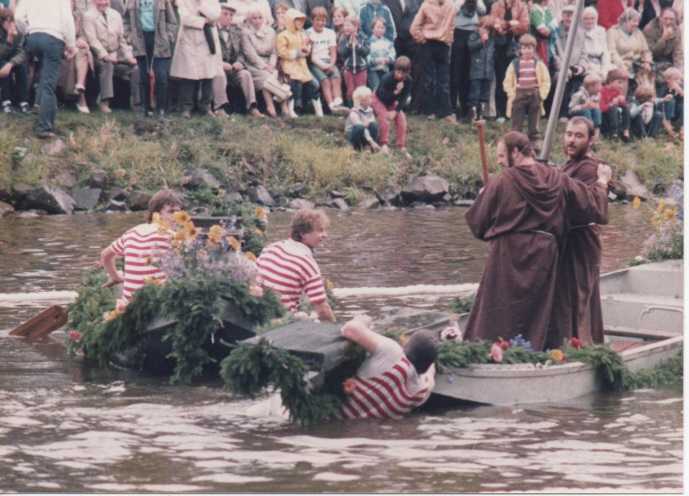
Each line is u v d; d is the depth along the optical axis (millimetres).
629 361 21453
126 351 22609
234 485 16172
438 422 19062
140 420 19219
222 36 49281
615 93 55125
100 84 46906
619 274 25625
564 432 18625
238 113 50250
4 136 43250
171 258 22422
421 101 53719
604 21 56406
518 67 52312
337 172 47562
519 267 21547
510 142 21812
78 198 43438
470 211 21906
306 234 22578
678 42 57781
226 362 18906
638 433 18625
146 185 44562
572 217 21859
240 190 45875
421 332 19656
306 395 18969
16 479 16391
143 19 47156
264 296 22156
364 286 30609
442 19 52625
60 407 19953
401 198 47812
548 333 22000
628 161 53000
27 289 29391
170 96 48562
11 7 45500
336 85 51656
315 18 51062
